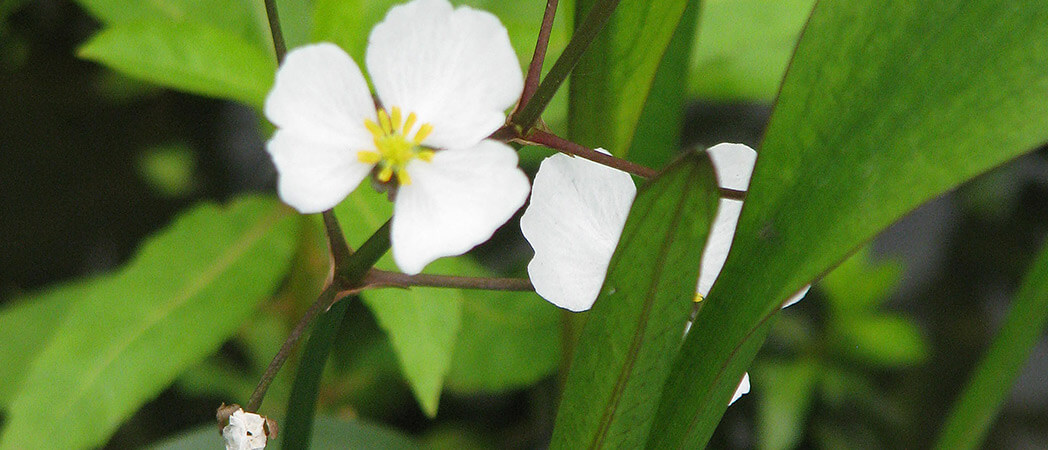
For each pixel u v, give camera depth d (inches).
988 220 26.8
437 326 14.4
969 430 14.2
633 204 10.8
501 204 11.3
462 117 11.5
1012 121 11.1
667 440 11.8
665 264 10.9
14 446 14.7
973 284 26.8
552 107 15.0
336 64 11.4
